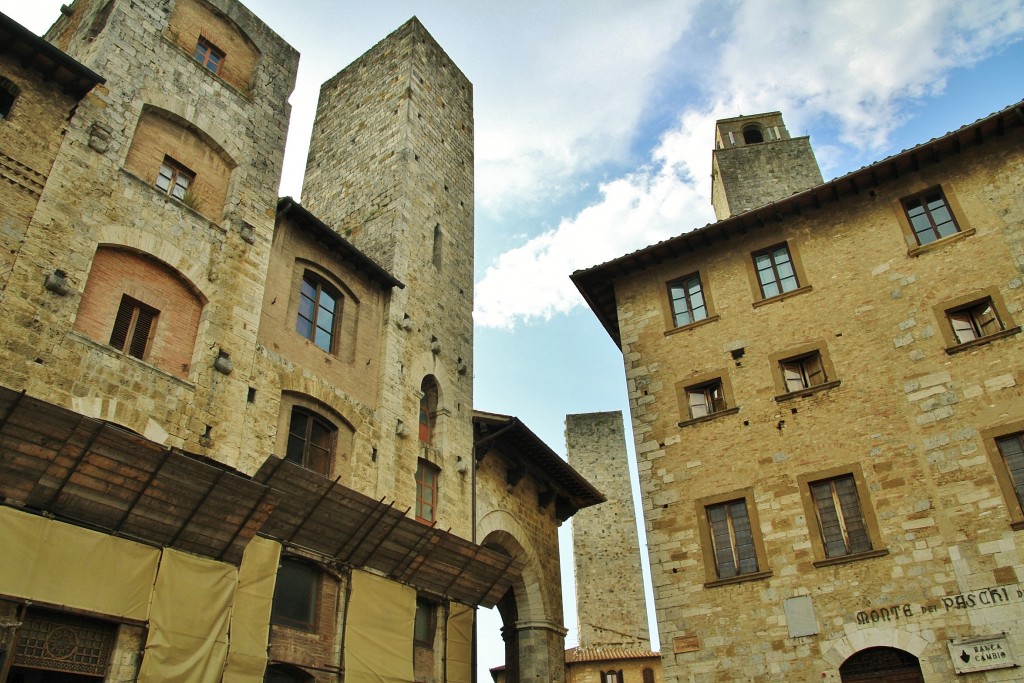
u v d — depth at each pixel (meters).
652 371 23.05
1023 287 18.88
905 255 20.86
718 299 23.14
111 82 17.73
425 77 31.50
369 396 22.09
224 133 20.30
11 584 12.02
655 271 24.66
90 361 14.82
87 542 13.28
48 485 12.93
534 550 27.78
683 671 18.75
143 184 17.38
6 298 13.82
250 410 17.94
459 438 25.14
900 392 19.27
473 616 22.14
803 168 35.81
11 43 15.41
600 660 39.34
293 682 16.95
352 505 17.81
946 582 16.84
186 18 20.94
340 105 32.38
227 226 19.12
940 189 21.20
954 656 16.12
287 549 17.25
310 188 30.50
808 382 20.88
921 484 18.03
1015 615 15.94
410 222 26.77
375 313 23.70
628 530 44.81
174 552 14.59
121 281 16.31
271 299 19.94
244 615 15.38
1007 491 17.03
